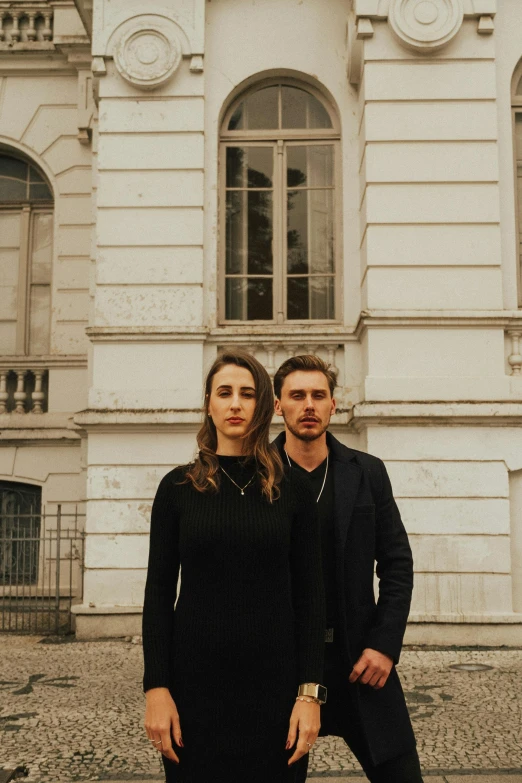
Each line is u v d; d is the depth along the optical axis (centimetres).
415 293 893
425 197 905
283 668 251
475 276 895
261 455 263
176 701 251
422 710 581
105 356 920
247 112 1002
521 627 838
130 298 927
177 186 940
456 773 448
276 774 247
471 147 909
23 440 1210
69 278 1256
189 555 255
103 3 956
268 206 996
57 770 459
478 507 859
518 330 893
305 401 320
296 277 988
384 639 299
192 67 946
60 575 1176
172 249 933
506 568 850
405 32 905
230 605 250
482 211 902
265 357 946
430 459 864
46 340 1288
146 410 898
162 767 463
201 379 916
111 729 538
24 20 1297
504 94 934
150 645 254
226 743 246
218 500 259
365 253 915
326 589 309
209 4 984
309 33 984
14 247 1305
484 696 621
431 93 913
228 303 984
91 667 738
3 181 1323
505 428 868
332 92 979
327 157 999
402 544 322
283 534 256
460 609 846
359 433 923
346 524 311
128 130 945
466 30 921
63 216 1270
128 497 898
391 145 910
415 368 883
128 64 943
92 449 906
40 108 1290
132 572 889
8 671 723
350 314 956
